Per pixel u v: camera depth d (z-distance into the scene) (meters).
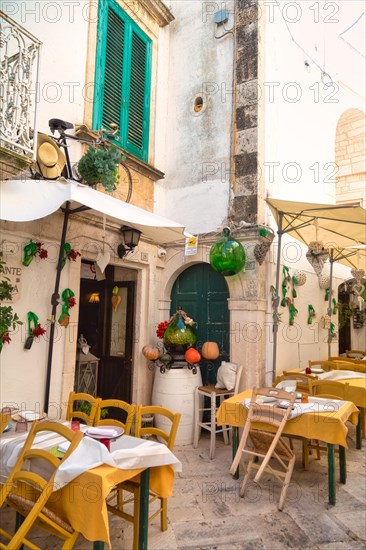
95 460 2.60
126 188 6.05
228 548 3.06
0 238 4.09
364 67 10.38
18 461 2.64
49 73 4.91
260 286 5.91
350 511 3.65
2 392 4.07
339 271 9.20
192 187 6.72
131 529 3.32
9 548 2.28
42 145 4.20
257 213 5.95
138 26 6.58
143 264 6.33
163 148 7.08
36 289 4.47
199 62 6.97
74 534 2.44
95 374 6.30
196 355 5.73
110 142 5.35
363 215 5.34
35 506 2.39
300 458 5.05
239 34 6.48
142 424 5.89
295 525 3.41
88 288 6.91
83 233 5.16
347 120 10.52
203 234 6.38
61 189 3.55
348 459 5.04
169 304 6.79
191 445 5.58
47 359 4.57
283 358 6.49
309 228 6.67
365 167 10.29
